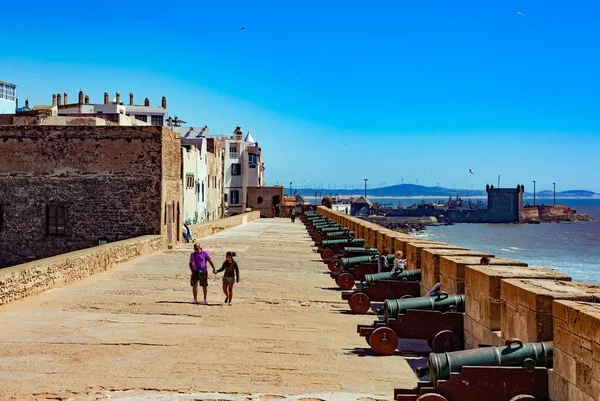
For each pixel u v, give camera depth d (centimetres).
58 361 1238
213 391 1076
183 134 10081
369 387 1125
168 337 1463
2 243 3541
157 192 3509
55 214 3534
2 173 3534
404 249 2258
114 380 1123
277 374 1192
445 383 938
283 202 10225
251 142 11881
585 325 832
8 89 7769
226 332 1535
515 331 1079
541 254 9900
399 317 1372
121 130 3500
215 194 7700
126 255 2909
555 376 916
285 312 1828
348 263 2327
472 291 1306
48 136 3519
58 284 2122
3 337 1419
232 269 1939
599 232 15700
